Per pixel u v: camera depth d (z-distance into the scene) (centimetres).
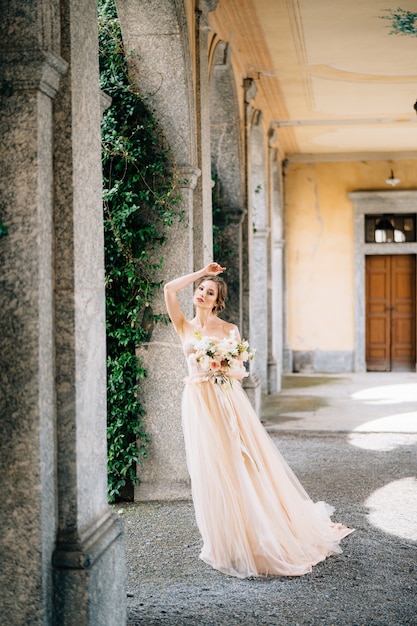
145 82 586
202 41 632
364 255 1602
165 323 598
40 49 297
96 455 345
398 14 725
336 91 1058
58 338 319
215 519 454
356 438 867
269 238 1264
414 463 737
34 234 304
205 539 462
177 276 596
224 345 464
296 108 1175
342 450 802
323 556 470
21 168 304
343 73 956
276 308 1435
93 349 342
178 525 545
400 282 1616
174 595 414
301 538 467
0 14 301
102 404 355
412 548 489
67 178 317
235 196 895
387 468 718
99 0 592
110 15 590
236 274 896
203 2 631
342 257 1608
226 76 813
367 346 1630
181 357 602
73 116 318
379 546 493
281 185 1506
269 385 1266
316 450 803
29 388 304
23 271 304
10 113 304
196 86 625
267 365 1267
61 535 319
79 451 322
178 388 604
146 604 402
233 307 897
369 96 1091
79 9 328
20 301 304
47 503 309
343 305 1609
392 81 998
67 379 319
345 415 1030
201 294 484
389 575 442
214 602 404
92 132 344
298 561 453
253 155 1157
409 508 583
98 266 350
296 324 1623
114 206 584
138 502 610
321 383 1416
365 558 471
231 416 460
